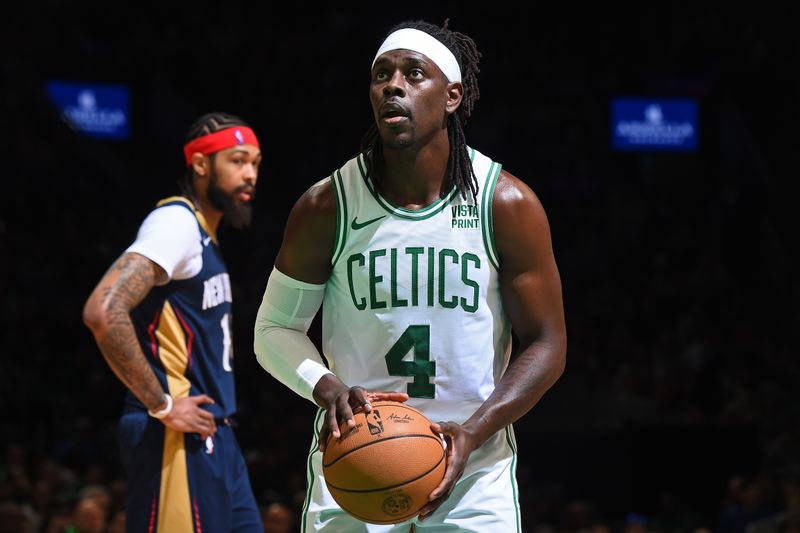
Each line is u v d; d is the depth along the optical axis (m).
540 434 24.92
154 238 8.96
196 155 9.80
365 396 6.39
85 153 43.88
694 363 29.28
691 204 46.66
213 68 48.59
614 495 22.62
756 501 18.67
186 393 9.09
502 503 6.84
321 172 47.03
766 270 41.53
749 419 25.84
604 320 37.16
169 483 8.84
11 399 27.17
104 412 28.23
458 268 6.74
